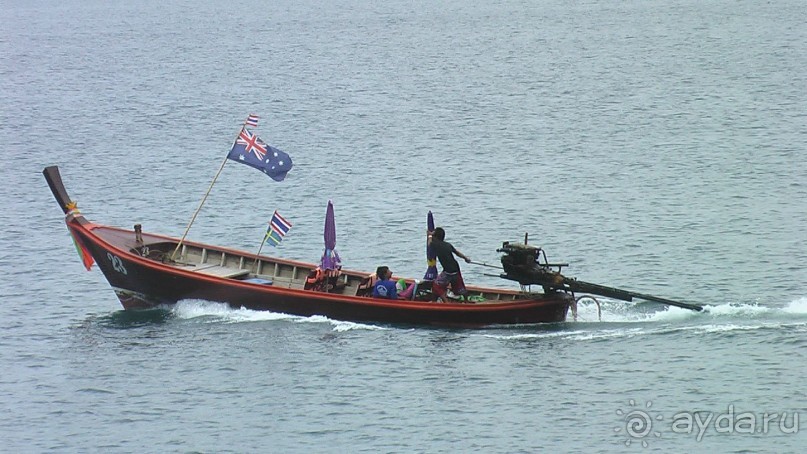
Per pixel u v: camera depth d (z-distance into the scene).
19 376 129.00
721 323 135.75
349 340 133.25
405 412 116.62
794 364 124.31
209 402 120.50
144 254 147.00
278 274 145.50
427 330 135.38
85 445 112.81
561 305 135.25
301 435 112.94
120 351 134.00
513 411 116.25
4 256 179.38
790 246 172.88
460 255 135.88
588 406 116.62
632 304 144.00
